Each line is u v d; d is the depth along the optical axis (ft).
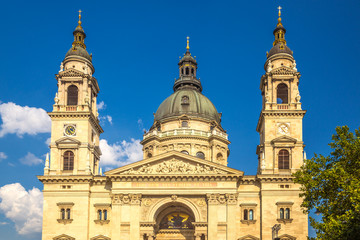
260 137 362.94
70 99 350.84
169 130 411.95
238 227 320.29
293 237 311.47
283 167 329.31
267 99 339.16
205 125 419.95
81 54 358.23
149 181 326.85
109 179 327.47
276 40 362.33
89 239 321.93
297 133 333.21
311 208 232.53
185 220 346.33
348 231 196.95
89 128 344.69
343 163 228.02
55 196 327.26
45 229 321.93
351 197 206.80
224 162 408.05
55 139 338.75
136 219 320.50
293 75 342.64
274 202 319.47
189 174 323.78
